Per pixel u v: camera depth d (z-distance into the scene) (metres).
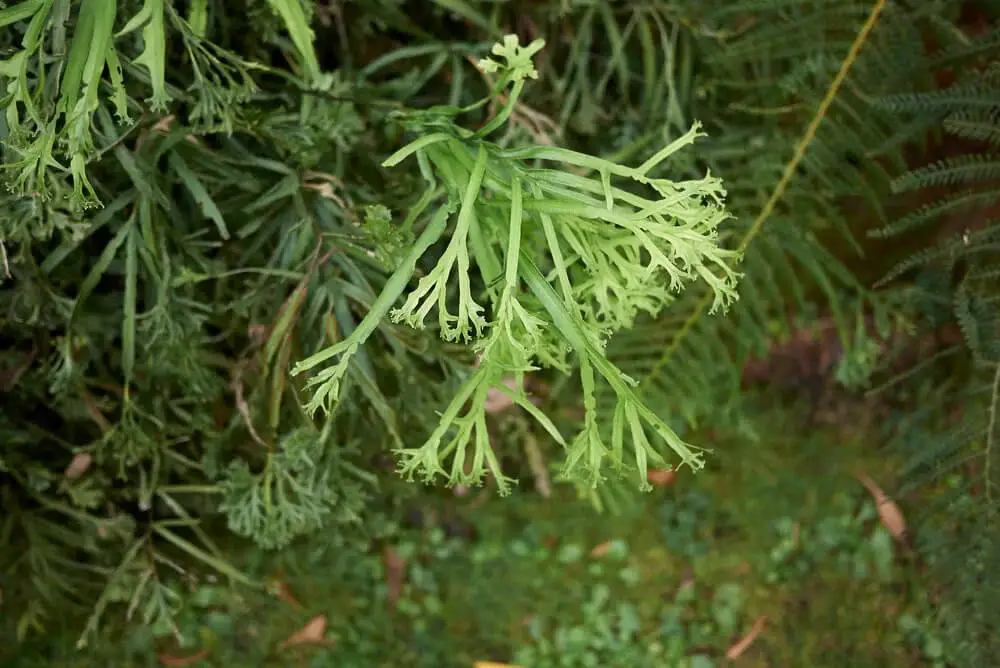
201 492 1.80
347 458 1.75
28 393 1.73
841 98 1.75
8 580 1.78
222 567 1.78
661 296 1.58
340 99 1.63
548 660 1.94
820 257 1.81
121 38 1.55
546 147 1.48
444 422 1.44
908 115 1.76
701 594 1.98
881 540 1.98
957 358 1.96
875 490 2.00
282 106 1.64
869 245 1.94
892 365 2.02
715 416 2.01
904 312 1.87
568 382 1.92
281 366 1.63
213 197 1.66
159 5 1.40
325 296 1.63
